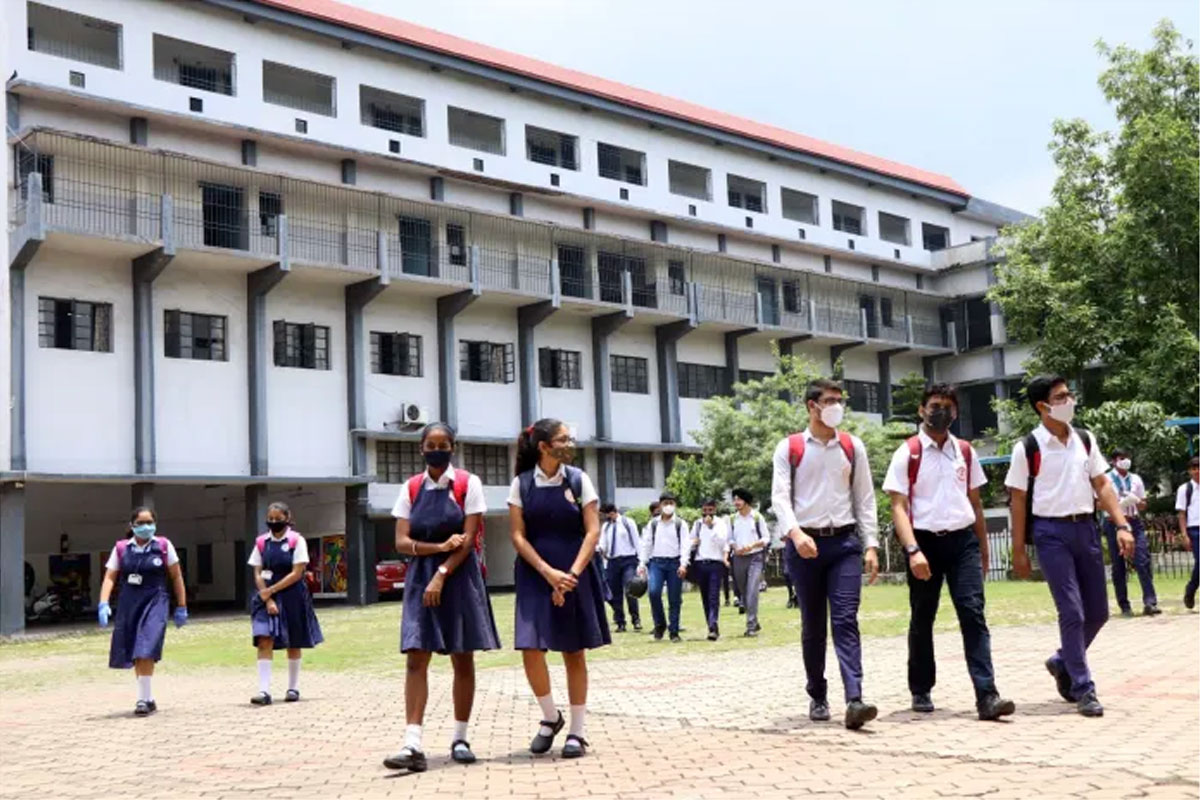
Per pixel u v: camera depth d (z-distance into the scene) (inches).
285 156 1286.9
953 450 303.9
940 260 2009.1
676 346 1633.9
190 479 1159.6
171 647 795.4
